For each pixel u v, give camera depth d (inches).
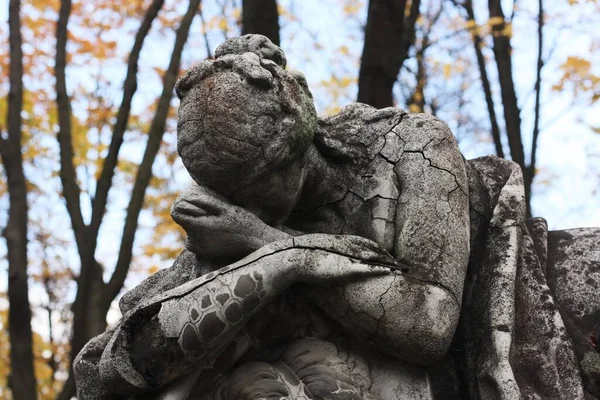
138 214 182.9
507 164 110.7
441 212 97.7
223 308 90.1
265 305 94.1
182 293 91.4
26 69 255.0
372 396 94.3
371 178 101.3
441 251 96.1
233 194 93.5
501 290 100.4
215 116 89.8
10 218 183.6
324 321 97.2
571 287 109.0
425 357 93.4
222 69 92.1
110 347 93.1
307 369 93.5
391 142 102.2
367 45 203.2
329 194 101.8
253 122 90.0
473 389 98.7
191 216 92.8
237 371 94.3
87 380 101.7
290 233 99.3
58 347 310.7
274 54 96.3
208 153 90.4
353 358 96.3
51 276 331.9
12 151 186.7
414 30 247.0
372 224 99.3
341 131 104.4
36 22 253.1
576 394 95.7
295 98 92.9
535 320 100.7
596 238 112.9
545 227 112.1
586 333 105.5
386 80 201.3
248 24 193.5
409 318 92.3
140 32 191.8
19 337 179.9
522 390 96.3
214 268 98.0
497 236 104.5
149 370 91.1
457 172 100.9
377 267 92.9
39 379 297.6
